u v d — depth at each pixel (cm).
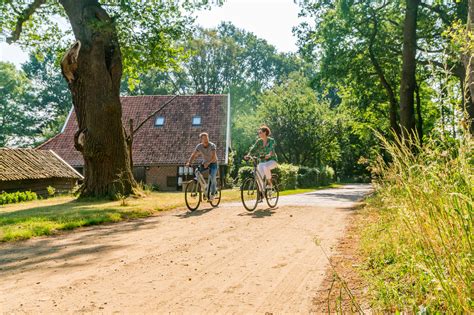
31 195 2517
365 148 5331
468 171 312
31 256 608
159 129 3653
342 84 2819
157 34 1922
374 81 2600
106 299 400
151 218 1032
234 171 4250
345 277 454
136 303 388
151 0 1908
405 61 1853
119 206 1247
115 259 571
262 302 385
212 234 762
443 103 377
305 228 813
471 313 249
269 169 1158
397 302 327
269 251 606
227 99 3822
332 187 3731
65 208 1235
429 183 345
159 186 3453
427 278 326
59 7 2083
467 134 333
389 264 457
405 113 1838
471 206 286
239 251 610
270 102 4344
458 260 277
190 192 1142
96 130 1518
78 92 1561
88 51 1505
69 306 380
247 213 1064
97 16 1553
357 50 2422
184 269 511
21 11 1900
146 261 556
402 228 471
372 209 918
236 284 445
